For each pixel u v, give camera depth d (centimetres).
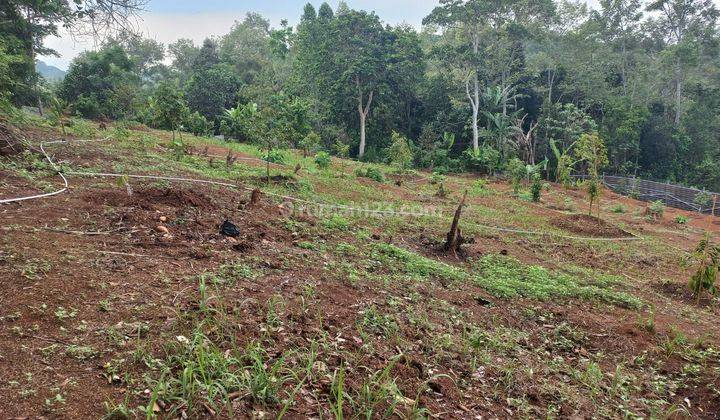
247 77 4612
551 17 3600
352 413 277
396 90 3581
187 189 735
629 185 2981
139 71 5556
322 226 757
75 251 418
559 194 2244
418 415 287
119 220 530
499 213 1389
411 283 561
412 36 3347
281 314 376
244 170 1230
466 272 678
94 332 297
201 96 3628
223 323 335
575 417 340
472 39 3459
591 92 3594
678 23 4141
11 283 334
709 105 3838
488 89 3397
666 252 1110
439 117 3603
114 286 364
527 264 801
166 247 481
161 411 241
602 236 1236
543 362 434
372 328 402
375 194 1345
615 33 3988
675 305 698
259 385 268
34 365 256
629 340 512
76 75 2958
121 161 973
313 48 3553
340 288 480
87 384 250
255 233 611
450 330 449
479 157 3116
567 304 617
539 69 3738
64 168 759
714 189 3325
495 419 318
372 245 691
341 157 3180
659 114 3900
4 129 882
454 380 354
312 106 3638
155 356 283
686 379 438
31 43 2317
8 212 495
